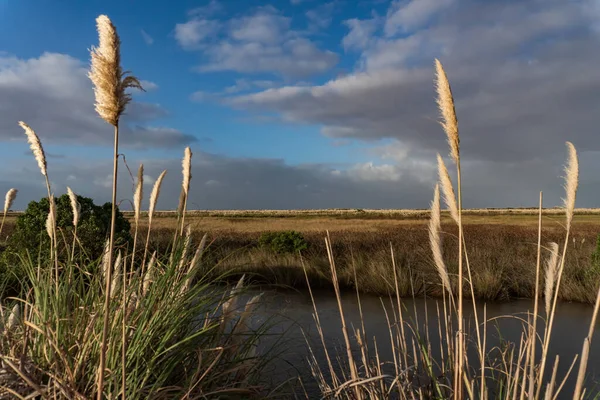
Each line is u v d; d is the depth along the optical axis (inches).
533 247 584.1
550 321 79.0
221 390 106.3
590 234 715.4
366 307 374.3
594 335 283.6
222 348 107.2
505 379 117.6
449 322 98.4
